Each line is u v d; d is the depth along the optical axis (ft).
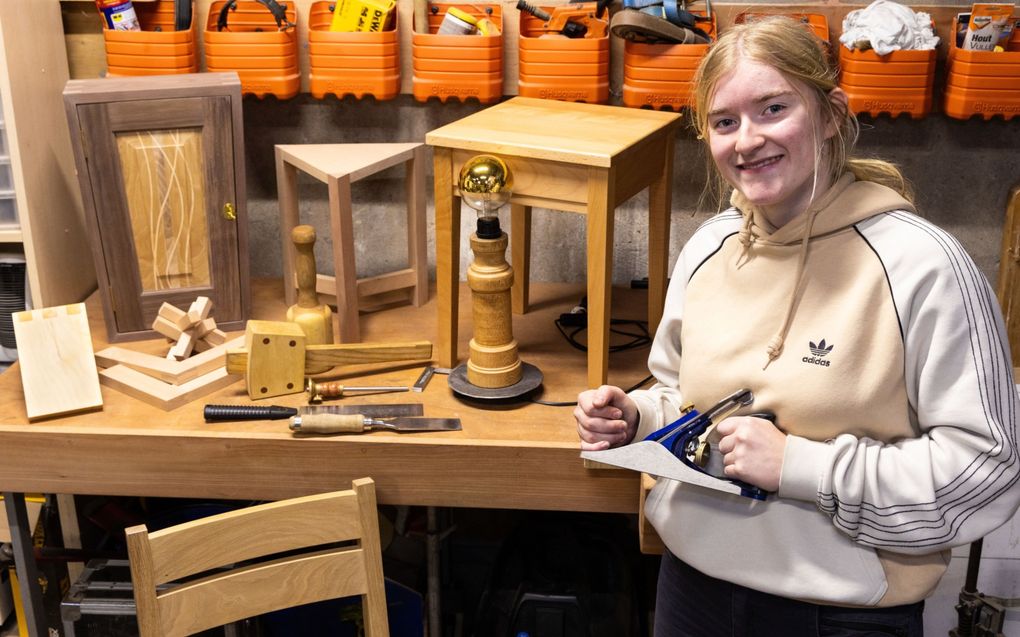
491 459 5.64
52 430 5.74
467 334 7.02
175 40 7.01
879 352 3.96
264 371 6.05
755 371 4.24
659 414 4.79
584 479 5.65
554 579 6.91
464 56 7.04
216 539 5.11
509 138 5.78
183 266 6.78
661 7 6.80
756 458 4.03
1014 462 3.84
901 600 4.12
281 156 7.02
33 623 6.45
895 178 4.28
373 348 6.36
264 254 8.21
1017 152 7.26
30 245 6.89
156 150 6.42
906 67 6.70
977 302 3.83
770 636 4.40
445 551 8.38
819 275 4.10
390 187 8.02
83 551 7.18
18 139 6.64
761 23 4.03
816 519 4.17
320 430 5.63
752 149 3.94
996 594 6.65
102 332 7.01
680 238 7.80
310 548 7.37
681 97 6.90
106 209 6.47
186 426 5.78
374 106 7.68
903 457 3.95
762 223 4.31
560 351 6.72
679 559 4.71
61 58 7.34
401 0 7.26
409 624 7.21
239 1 7.28
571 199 5.70
